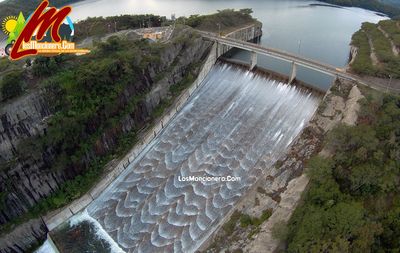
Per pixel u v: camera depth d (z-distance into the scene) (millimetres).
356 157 65000
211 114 96750
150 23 139875
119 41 98375
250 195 70375
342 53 123312
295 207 63750
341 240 52344
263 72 98688
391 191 63594
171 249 68250
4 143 71875
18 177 72500
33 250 72688
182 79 106500
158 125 94125
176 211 74500
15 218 72312
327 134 72938
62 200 76812
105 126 86312
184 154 87562
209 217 71500
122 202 79312
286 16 182250
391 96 73750
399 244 57438
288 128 84062
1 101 73125
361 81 82375
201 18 144250
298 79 94500
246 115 92312
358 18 179500
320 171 62781
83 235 73312
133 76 91625
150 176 84000
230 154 84125
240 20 151250
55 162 77812
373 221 57844
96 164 83938
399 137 67188
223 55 119500
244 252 62031
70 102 81375
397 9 199875
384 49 105188
